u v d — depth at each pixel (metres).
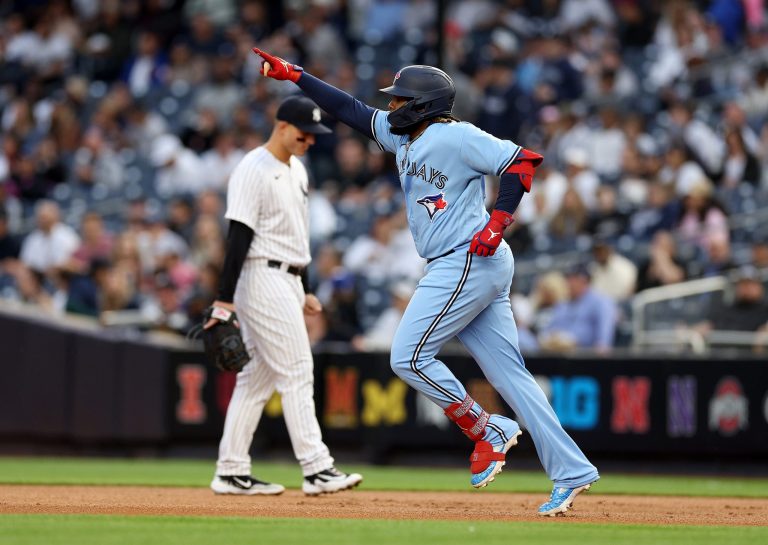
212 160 58.72
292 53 65.38
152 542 15.84
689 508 23.94
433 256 20.36
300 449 24.31
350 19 71.31
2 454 42.09
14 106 70.00
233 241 23.81
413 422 38.84
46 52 73.44
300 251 24.50
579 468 20.53
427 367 20.34
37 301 50.19
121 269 49.38
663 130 55.12
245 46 67.50
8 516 19.17
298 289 24.58
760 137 52.94
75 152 63.88
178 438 40.88
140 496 24.56
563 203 49.28
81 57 72.50
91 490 26.58
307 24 66.38
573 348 40.66
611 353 37.88
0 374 42.09
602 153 53.19
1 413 41.97
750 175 50.16
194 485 28.55
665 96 56.28
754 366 36.53
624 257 48.12
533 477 35.66
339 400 39.75
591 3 65.69
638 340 41.78
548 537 17.03
